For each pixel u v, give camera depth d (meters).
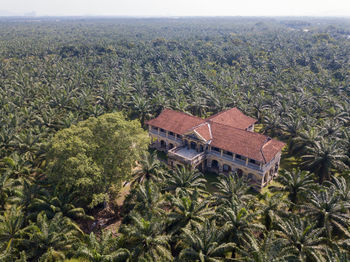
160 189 38.28
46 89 80.44
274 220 30.91
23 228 32.59
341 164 44.12
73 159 34.66
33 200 35.31
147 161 41.50
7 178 38.91
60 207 34.66
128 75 105.12
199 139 50.50
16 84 86.25
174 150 52.34
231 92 78.88
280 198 33.91
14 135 49.12
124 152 38.59
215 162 52.66
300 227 30.11
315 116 64.69
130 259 28.50
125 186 47.62
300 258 26.38
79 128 40.19
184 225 31.97
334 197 32.38
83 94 78.81
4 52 141.62
